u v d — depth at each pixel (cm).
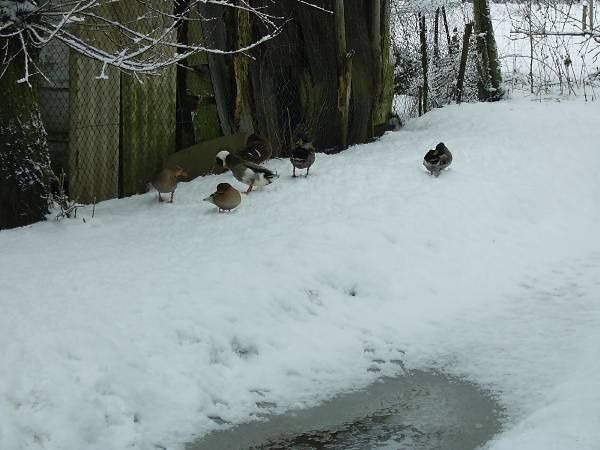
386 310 1236
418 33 2202
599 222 1422
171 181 1417
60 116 1462
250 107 1645
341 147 1733
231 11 1608
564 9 2716
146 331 1145
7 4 1303
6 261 1227
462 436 1091
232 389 1131
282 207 1388
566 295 1271
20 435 1048
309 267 1258
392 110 2028
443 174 1480
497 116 1850
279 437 1091
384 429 1100
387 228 1333
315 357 1173
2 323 1121
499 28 2983
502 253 1336
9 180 1330
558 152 1584
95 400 1088
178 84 1578
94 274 1205
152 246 1279
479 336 1209
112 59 1302
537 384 1137
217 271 1227
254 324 1183
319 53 1688
